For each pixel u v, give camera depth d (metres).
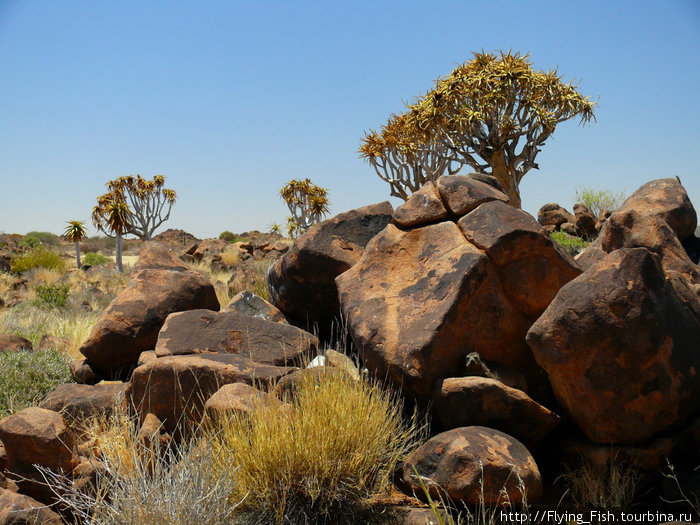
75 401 4.93
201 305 6.47
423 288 4.48
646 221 5.59
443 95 23.17
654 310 3.54
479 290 4.27
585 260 6.00
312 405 3.86
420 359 4.07
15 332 10.00
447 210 4.88
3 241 42.97
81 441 4.57
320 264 6.01
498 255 4.30
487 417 3.92
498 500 3.46
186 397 4.59
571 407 3.85
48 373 6.11
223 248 31.47
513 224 4.34
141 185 47.59
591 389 3.65
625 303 3.54
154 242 7.13
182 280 6.42
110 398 4.95
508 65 22.56
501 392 3.87
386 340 4.32
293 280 6.24
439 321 4.12
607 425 3.70
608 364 3.59
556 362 3.73
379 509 3.63
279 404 4.01
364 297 4.73
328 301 6.23
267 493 3.57
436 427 4.25
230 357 4.84
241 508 3.57
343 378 4.30
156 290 6.30
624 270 3.60
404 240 4.91
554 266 4.32
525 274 4.32
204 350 5.18
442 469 3.56
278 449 3.60
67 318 11.65
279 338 5.35
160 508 3.23
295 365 5.23
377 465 3.80
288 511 3.56
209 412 4.11
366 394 4.13
